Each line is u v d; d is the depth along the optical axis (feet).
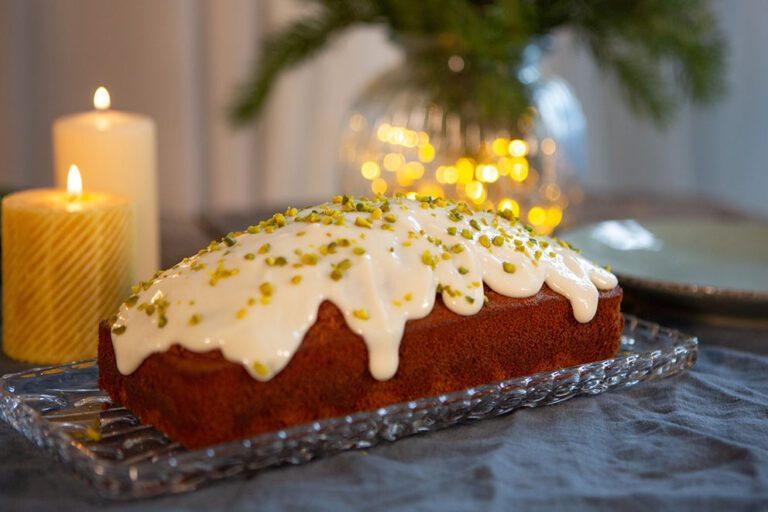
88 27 4.46
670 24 3.05
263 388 1.81
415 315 1.92
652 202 3.75
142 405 1.88
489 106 2.90
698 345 2.38
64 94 4.51
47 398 1.97
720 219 3.54
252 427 1.82
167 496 1.70
